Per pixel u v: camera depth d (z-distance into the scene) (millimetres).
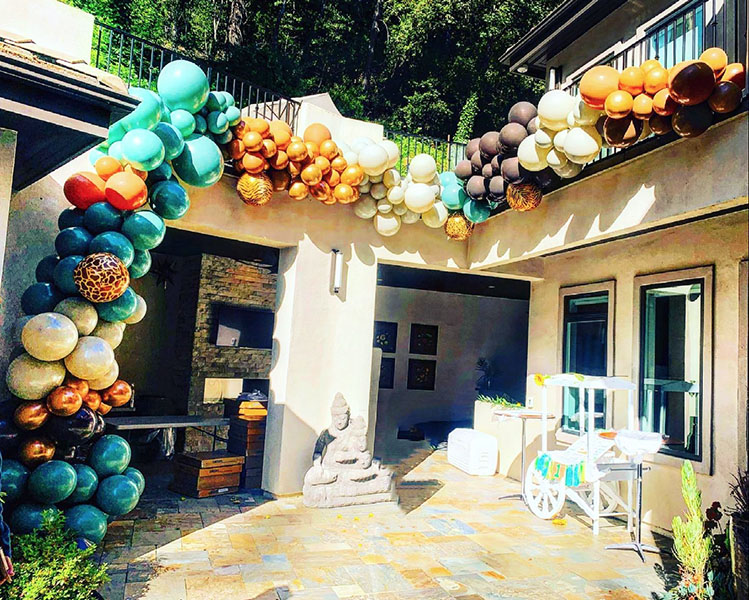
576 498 6059
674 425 5957
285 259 7129
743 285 5184
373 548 5230
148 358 9758
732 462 5168
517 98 25422
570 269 7770
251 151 5871
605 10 7926
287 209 6922
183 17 24031
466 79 25547
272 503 6500
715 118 4082
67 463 4125
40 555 3418
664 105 4113
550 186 5906
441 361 13008
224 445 9391
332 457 6645
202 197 6262
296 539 5352
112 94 3594
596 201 5504
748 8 4008
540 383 6203
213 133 5637
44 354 3965
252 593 4133
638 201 4957
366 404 7367
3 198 3594
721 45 6031
